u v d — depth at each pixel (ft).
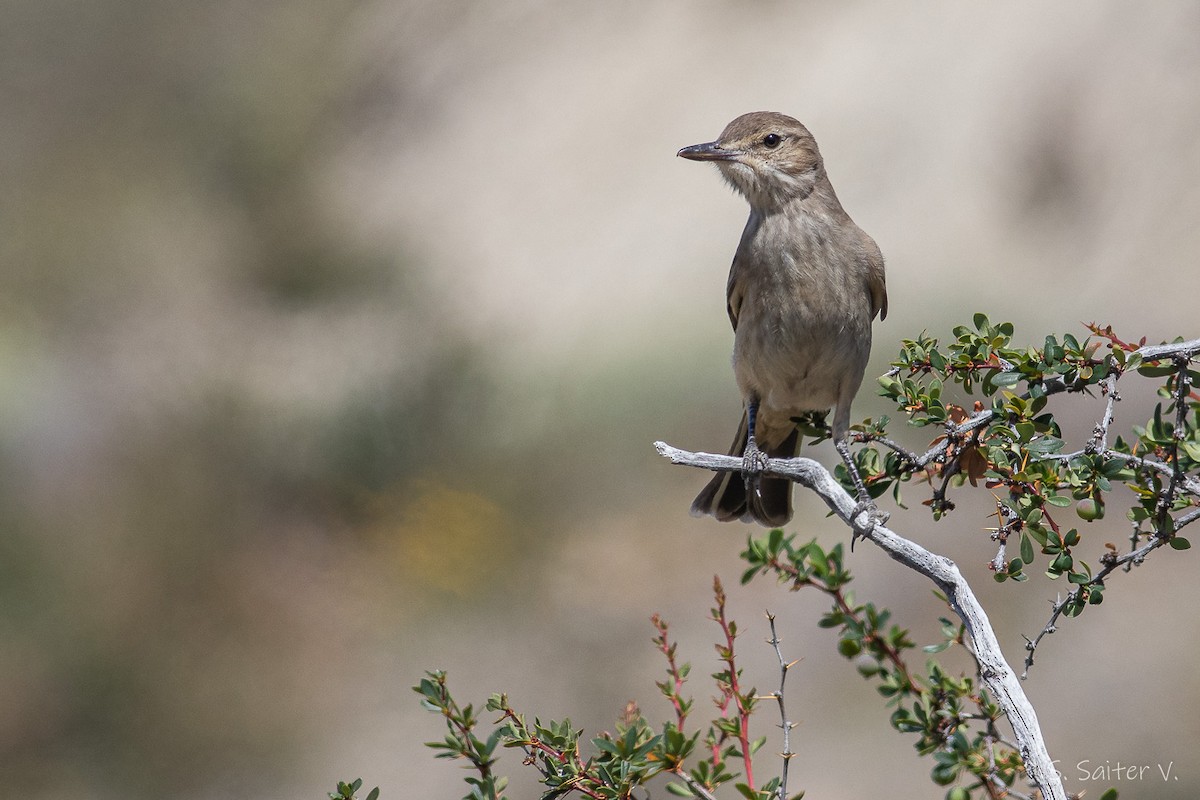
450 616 51.01
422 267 73.82
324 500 57.88
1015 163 65.21
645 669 45.01
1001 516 14.94
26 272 74.43
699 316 63.46
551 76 82.69
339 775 44.78
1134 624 38.99
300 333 69.41
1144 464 14.38
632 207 72.28
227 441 59.72
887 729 37.63
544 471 58.18
